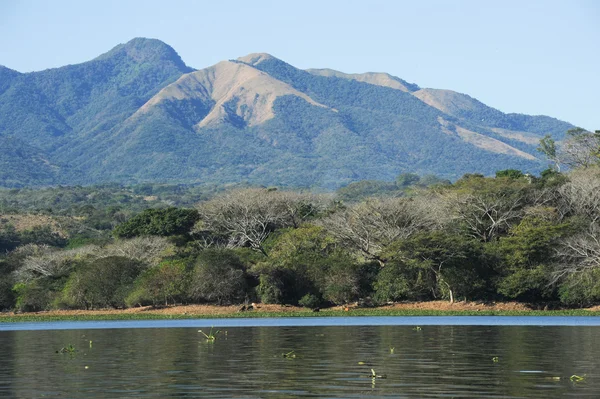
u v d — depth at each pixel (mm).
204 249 137125
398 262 117562
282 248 130625
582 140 188125
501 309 111688
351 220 132750
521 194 133250
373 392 43875
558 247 114125
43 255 147000
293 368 52750
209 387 46000
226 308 117125
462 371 50688
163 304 122500
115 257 126312
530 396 42531
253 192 163875
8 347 69812
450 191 140625
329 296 117688
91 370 53344
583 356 57469
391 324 90312
